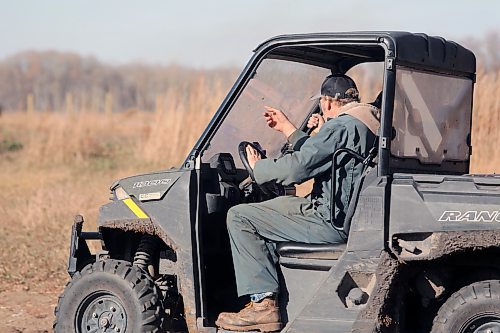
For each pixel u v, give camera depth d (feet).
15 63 561.84
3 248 54.65
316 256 28.43
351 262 27.25
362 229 27.14
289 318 28.78
